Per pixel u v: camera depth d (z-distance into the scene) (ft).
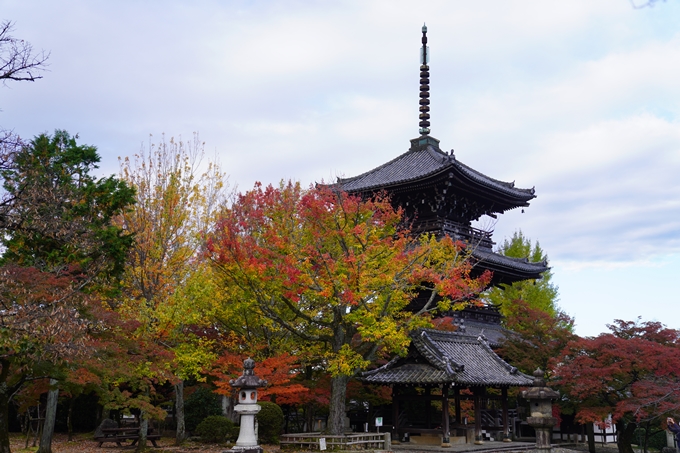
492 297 197.16
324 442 95.04
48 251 95.81
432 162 167.94
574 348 121.60
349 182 169.58
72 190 98.27
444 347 111.45
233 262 96.89
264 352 114.32
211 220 119.24
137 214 113.50
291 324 114.62
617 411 109.60
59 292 66.90
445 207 161.99
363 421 134.92
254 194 100.73
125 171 117.39
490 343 141.79
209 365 102.94
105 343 72.28
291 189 110.83
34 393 80.23
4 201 69.00
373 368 123.65
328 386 115.75
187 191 116.06
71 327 61.31
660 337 123.65
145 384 90.38
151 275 109.09
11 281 61.52
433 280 100.27
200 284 100.01
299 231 102.17
